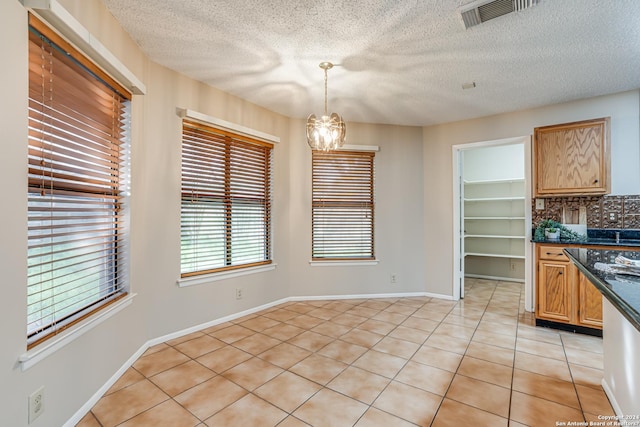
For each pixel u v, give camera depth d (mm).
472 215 5645
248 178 3482
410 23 2051
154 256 2584
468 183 5473
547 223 3381
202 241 3084
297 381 2068
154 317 2611
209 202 3111
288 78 2881
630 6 1860
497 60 2523
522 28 2094
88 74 1795
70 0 1586
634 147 3045
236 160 3346
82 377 1706
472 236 5367
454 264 4055
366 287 4141
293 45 2332
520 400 1854
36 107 1449
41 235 1461
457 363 2318
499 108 3578
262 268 3574
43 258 1606
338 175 4098
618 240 2975
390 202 4211
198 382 2051
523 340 2744
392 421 1666
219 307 3154
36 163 1462
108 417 1696
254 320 3254
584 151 3107
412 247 4258
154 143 2566
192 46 2352
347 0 1833
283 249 3857
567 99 3293
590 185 3072
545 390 1958
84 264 1890
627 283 1275
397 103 3463
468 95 3211
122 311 2143
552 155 3270
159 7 1915
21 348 1286
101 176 1948
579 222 3287
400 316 3391
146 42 2301
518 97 3258
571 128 3170
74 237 1824
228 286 3244
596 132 3057
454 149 4074
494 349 2561
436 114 3809
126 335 2201
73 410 1627
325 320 3254
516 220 5270
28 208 1364
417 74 2777
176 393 1924
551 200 3447
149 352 2479
